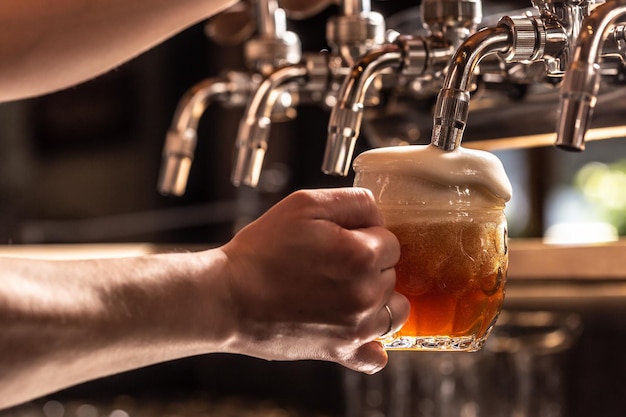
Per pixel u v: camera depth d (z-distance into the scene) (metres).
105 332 0.82
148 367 2.40
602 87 1.08
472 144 1.31
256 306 0.84
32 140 2.75
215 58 2.52
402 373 1.47
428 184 0.85
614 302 1.43
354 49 1.14
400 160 0.85
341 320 0.83
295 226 0.84
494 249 0.86
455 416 1.43
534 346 1.44
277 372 2.12
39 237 2.57
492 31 0.87
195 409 2.09
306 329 0.84
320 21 2.27
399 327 0.85
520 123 1.23
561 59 0.89
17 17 1.07
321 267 0.83
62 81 1.11
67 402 2.30
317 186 2.24
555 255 1.43
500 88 1.18
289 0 1.28
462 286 0.85
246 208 2.33
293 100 1.26
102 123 2.67
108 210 2.66
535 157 2.18
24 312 0.79
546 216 2.18
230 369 2.24
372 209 0.85
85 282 0.82
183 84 2.57
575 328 1.47
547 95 1.17
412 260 0.85
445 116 0.84
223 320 0.84
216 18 1.42
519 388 1.44
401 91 1.26
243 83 1.30
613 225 2.15
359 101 0.97
